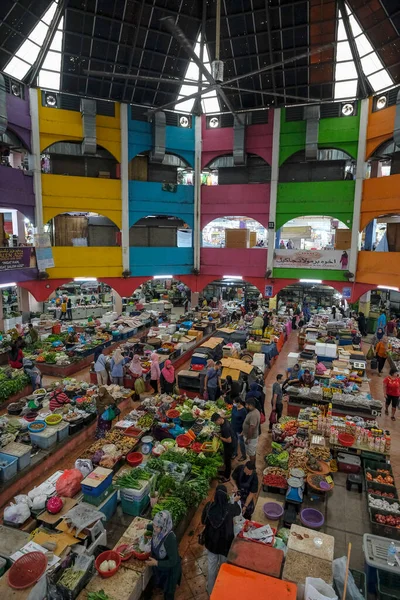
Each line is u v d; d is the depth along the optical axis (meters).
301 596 4.66
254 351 15.60
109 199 21.55
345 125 20.41
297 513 7.12
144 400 11.24
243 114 21.92
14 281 18.66
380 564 5.29
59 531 6.09
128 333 18.64
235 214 23.27
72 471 7.21
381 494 7.34
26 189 19.28
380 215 20.27
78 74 19.09
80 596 4.89
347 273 21.33
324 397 11.12
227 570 4.57
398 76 17.94
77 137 20.12
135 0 16.77
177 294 30.48
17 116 18.41
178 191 23.34
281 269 22.80
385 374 15.90
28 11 15.77
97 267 21.78
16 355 13.49
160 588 5.42
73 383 11.87
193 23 18.17
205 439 9.13
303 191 21.83
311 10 16.62
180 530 6.66
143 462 7.89
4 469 7.49
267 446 9.80
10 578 4.95
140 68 19.44
